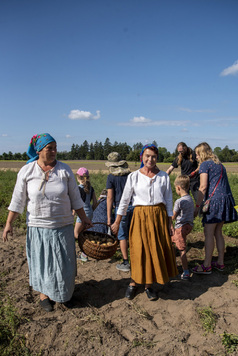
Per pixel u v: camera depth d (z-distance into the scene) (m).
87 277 4.25
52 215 3.18
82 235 3.75
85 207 4.80
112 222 4.85
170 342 2.75
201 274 4.22
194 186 5.88
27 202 3.34
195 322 3.04
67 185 3.27
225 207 4.01
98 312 3.36
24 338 2.89
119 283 4.02
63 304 3.45
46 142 3.06
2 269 4.54
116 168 4.50
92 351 2.72
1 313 3.28
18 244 5.72
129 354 2.65
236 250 5.05
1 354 2.71
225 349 2.64
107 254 3.64
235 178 18.67
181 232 4.08
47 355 2.71
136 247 3.42
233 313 3.19
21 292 3.78
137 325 3.07
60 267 3.23
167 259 3.47
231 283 3.87
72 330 2.98
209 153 4.19
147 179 3.43
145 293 3.72
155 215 3.40
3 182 16.64
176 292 3.73
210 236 4.10
